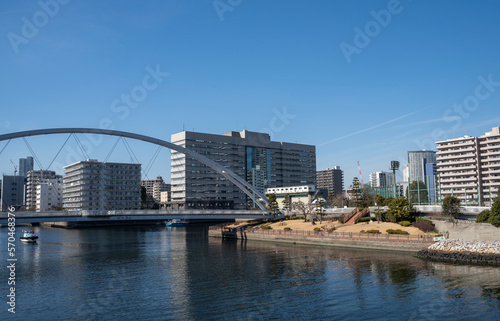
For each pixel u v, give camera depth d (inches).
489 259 2356.1
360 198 4581.7
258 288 1887.3
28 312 1582.2
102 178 7706.7
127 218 3799.2
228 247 3535.9
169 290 1881.2
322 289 1844.2
